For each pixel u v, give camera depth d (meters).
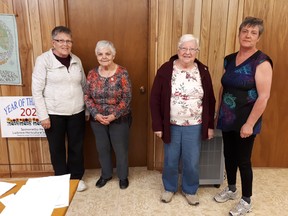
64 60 2.18
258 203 2.29
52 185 1.25
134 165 2.92
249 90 1.87
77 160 2.46
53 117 2.24
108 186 2.55
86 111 2.45
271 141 2.80
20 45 2.38
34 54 2.41
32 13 2.32
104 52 2.15
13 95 2.49
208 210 2.21
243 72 1.86
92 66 2.61
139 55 2.61
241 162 2.04
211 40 2.50
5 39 2.35
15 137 2.58
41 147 2.64
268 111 2.71
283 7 2.43
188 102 2.03
